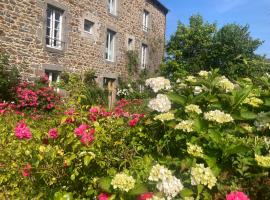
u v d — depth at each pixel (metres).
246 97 3.69
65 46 14.41
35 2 12.59
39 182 3.46
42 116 9.46
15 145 3.99
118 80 18.81
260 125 3.44
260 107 3.80
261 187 2.72
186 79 4.14
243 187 2.77
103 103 14.29
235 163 2.92
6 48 11.48
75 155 3.28
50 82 12.56
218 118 3.14
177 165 2.96
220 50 21.70
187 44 22.47
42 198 3.36
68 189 3.33
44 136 3.84
